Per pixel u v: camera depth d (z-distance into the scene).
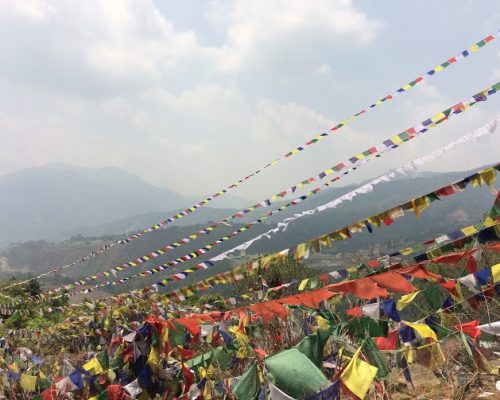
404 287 3.41
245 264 4.25
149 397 4.54
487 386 4.43
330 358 4.00
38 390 5.40
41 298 14.34
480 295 3.52
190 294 4.58
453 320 4.08
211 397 4.25
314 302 3.70
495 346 4.37
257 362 3.93
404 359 4.29
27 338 11.07
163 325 4.60
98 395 4.48
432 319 3.97
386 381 4.12
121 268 8.98
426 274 3.52
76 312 12.40
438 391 4.61
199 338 4.60
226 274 4.34
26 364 7.15
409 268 3.56
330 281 4.46
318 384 3.05
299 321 5.32
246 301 7.13
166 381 4.57
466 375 4.52
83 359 8.00
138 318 9.29
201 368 4.61
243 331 4.80
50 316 17.28
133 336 4.58
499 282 3.39
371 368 2.93
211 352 4.70
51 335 10.73
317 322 4.64
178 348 4.64
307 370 3.14
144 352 4.57
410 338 3.88
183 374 4.53
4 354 7.45
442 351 3.87
